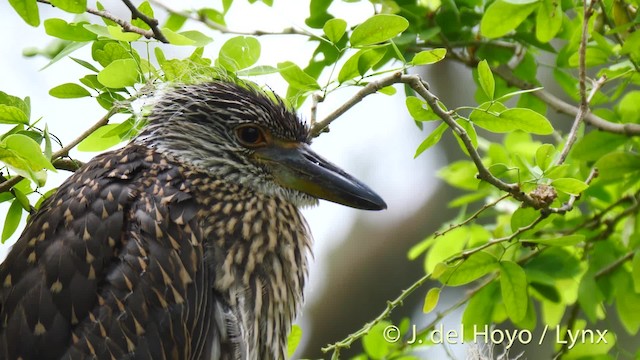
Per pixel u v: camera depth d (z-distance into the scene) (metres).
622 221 12.78
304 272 11.32
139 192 10.48
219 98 10.98
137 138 11.05
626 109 12.75
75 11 10.21
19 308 9.93
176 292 10.16
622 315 12.31
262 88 11.45
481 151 14.43
